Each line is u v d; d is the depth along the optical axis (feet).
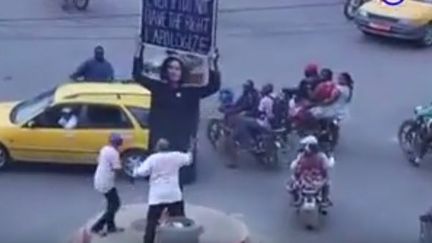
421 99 89.61
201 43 67.51
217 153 75.00
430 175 73.72
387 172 73.87
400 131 76.59
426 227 59.16
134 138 69.97
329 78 77.36
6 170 71.10
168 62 67.87
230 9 114.62
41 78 90.74
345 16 112.27
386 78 95.04
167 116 68.39
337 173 73.26
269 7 116.06
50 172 71.20
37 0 112.98
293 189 65.00
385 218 66.49
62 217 64.69
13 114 71.87
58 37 101.86
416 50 104.73
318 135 75.41
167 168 57.82
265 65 96.58
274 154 72.84
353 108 86.48
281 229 64.13
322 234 63.77
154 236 58.13
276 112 73.72
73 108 70.54
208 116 80.38
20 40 100.27
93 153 70.59
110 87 72.59
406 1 107.04
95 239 59.77
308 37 106.11
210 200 67.72
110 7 111.96
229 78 92.22
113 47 99.14
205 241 59.93
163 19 67.77
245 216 65.67
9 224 63.46
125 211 63.36
